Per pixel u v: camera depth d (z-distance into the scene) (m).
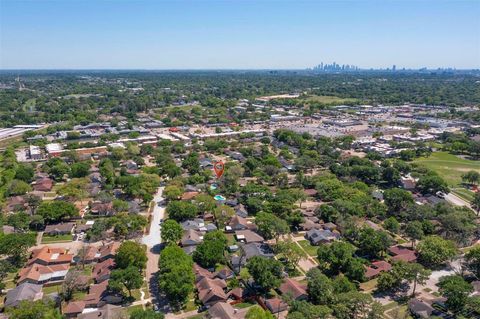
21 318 99.00
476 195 199.88
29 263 140.62
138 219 170.12
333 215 181.12
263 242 162.62
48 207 176.00
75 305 116.38
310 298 122.81
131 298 122.62
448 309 117.31
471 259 139.75
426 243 148.00
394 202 194.25
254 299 124.56
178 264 127.56
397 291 130.12
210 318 108.75
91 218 185.12
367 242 152.50
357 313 109.75
